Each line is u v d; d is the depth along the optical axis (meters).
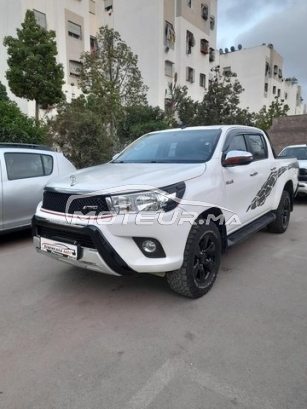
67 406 1.90
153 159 3.90
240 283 3.60
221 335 2.60
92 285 3.54
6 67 20.17
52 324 2.78
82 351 2.41
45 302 3.17
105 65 16.97
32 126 9.93
